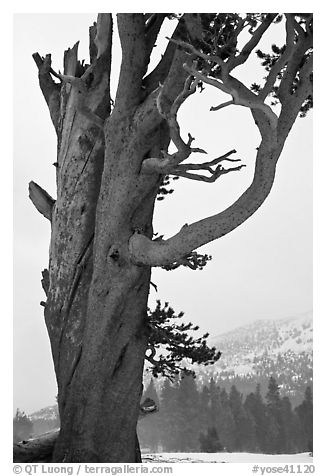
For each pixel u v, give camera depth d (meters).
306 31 10.09
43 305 13.21
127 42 10.98
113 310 11.02
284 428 96.75
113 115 11.41
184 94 8.99
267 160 9.33
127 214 11.13
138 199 11.13
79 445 10.91
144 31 11.09
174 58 10.38
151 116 10.84
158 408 14.34
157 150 11.29
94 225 12.30
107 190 11.36
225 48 9.52
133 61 11.05
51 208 13.87
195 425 95.88
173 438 95.62
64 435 11.17
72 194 12.67
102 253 11.23
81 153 12.80
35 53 14.80
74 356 11.65
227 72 8.64
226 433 95.38
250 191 9.59
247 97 8.71
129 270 10.98
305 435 96.62
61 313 12.16
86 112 11.77
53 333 12.23
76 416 11.09
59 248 12.58
